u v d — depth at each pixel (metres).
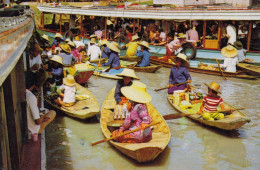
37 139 5.95
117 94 7.53
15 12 8.54
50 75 10.07
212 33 14.96
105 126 6.88
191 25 16.59
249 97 10.49
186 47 14.91
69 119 8.07
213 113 7.49
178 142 6.89
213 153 6.39
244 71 13.37
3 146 3.22
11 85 4.28
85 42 19.64
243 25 15.98
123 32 18.92
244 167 5.82
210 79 13.22
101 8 19.56
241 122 6.77
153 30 18.42
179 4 20.70
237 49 13.51
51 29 23.27
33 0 30.81
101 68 14.02
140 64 14.30
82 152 6.30
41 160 5.39
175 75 9.83
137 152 5.43
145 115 5.72
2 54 2.48
